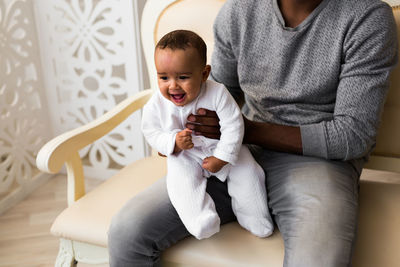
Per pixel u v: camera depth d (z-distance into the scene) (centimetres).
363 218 98
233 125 91
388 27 96
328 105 105
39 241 168
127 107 131
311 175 95
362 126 96
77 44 192
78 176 114
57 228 104
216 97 92
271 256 88
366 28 95
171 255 94
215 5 128
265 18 107
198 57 83
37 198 199
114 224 92
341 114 97
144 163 131
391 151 116
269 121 111
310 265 78
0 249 163
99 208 106
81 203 109
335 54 99
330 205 87
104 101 198
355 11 96
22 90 192
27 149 199
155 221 91
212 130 94
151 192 99
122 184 117
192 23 130
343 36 98
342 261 78
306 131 99
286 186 95
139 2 177
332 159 100
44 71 202
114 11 180
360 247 89
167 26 132
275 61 106
